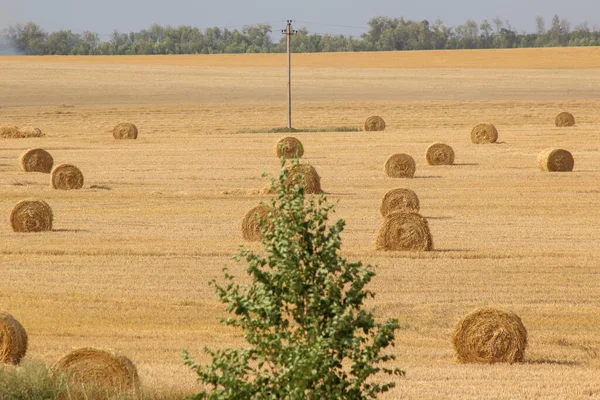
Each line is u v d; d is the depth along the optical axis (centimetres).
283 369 2425
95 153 15425
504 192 11150
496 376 4309
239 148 16050
